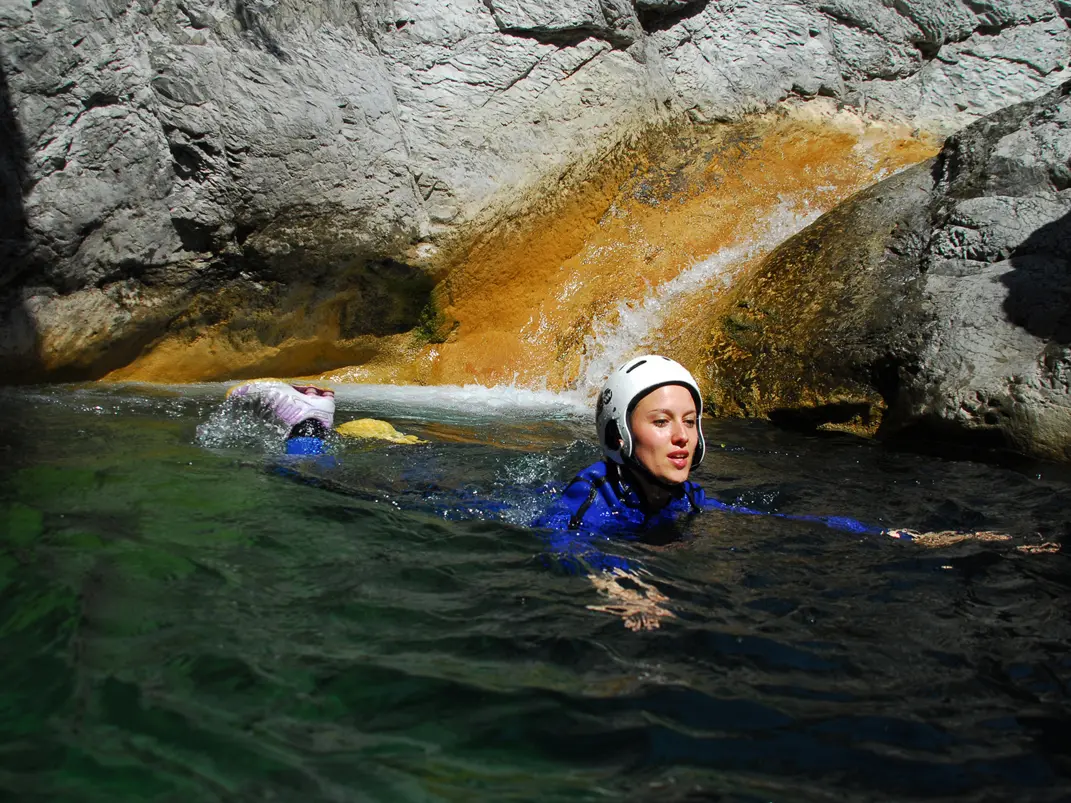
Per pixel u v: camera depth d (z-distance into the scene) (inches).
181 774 70.2
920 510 165.6
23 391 263.7
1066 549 137.5
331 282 319.0
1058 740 80.1
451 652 94.2
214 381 317.4
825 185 376.2
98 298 286.8
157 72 278.2
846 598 113.7
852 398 255.9
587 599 110.4
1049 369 221.8
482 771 73.2
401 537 131.3
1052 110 284.0
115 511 135.0
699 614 106.9
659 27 386.3
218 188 290.7
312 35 306.2
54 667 85.9
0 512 131.6
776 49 403.5
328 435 205.8
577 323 338.3
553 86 350.3
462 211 329.4
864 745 78.7
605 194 368.8
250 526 131.9
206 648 91.6
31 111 262.5
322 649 93.2
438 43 330.6
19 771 69.4
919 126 423.8
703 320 313.7
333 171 304.2
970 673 93.2
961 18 433.1
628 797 70.3
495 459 193.5
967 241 261.9
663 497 153.3
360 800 68.4
